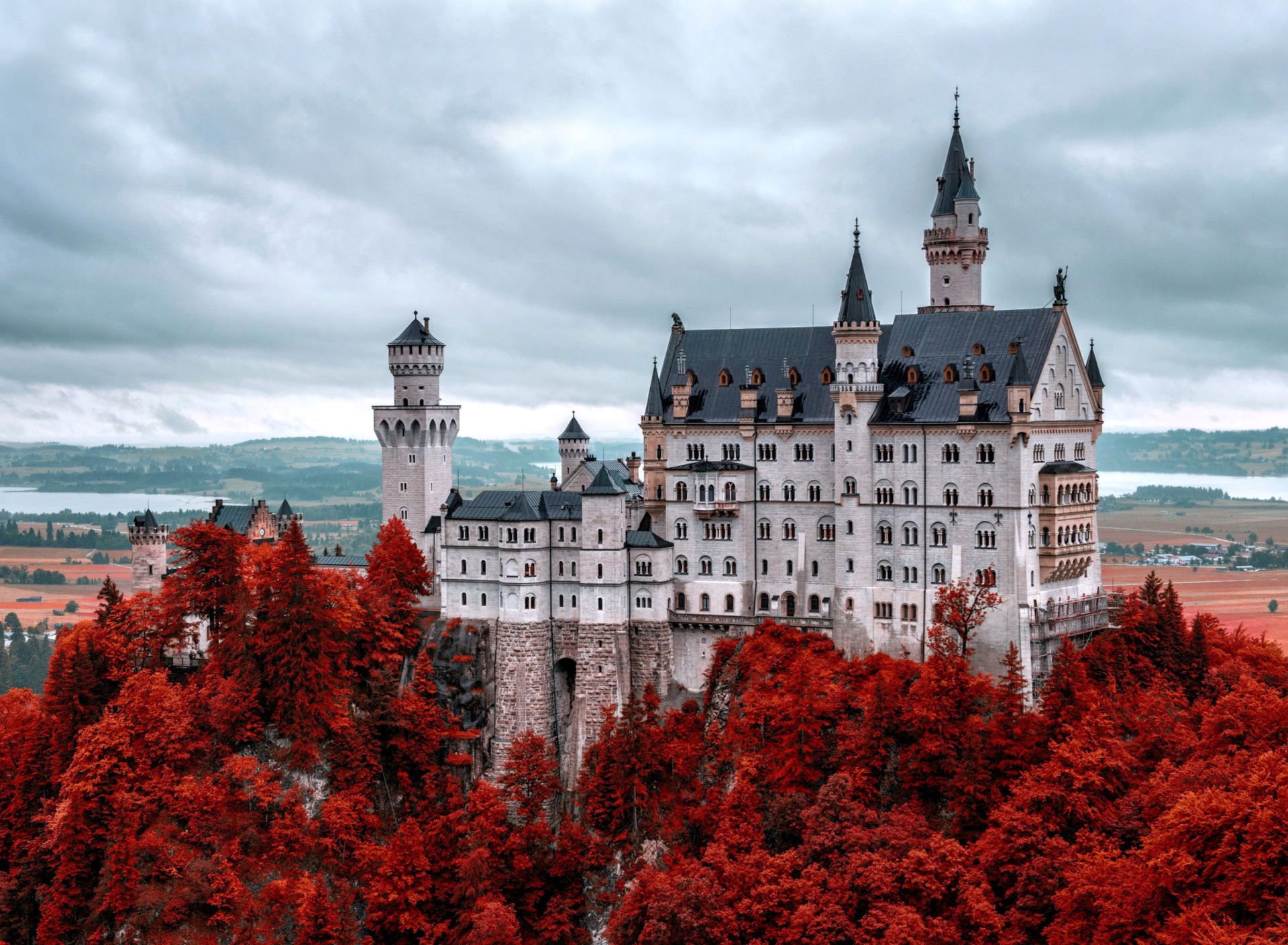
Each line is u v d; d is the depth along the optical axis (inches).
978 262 7293.3
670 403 7391.7
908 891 5088.6
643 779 6378.0
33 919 6545.3
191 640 7514.8
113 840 6304.1
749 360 7303.2
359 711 7012.8
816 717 6038.4
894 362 6786.4
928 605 6510.8
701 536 7155.5
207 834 6353.3
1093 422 6786.4
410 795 6953.7
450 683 7116.1
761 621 6835.6
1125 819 5019.7
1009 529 6235.2
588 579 6948.8
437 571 7849.4
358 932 6289.4
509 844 6417.3
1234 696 5319.9
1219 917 4018.2
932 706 5757.9
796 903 5167.3
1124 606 6609.3
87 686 7003.0
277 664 6820.9
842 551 6737.2
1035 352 6412.4
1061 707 5625.0
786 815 5703.7
